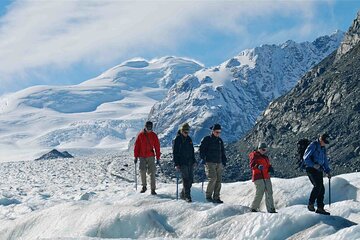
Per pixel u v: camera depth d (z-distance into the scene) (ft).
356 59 433.89
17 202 79.87
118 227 48.96
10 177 183.11
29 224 55.52
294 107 431.02
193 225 46.65
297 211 46.60
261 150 48.80
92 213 51.93
